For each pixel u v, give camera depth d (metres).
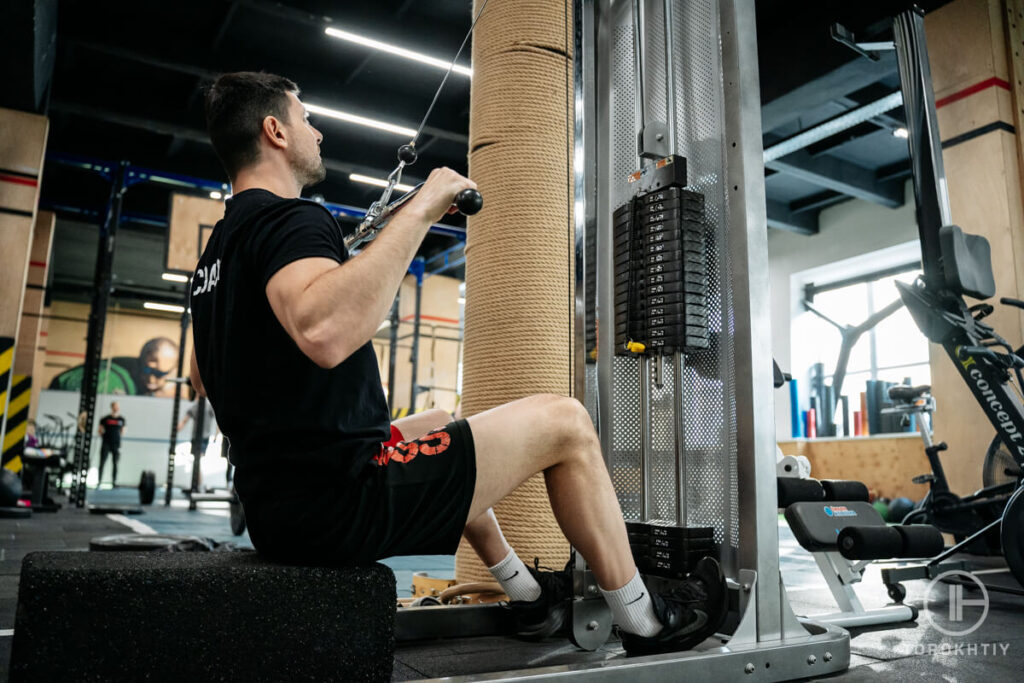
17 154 5.93
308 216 1.04
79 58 7.25
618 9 1.94
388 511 1.04
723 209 1.62
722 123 1.64
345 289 0.94
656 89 1.81
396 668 1.46
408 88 7.59
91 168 8.64
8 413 7.25
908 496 6.68
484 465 1.13
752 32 1.57
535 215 2.38
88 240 12.25
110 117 7.66
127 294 14.60
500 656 1.56
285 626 0.98
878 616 2.03
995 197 4.25
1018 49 4.45
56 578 0.89
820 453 7.61
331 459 1.01
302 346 0.93
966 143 4.43
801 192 9.04
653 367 1.70
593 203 1.81
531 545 2.16
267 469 1.03
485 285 2.39
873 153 7.98
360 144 8.74
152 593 0.92
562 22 2.54
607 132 1.88
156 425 13.43
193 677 0.92
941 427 4.28
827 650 1.42
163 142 8.85
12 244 5.86
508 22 2.50
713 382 1.61
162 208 10.09
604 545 1.25
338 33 6.09
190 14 6.60
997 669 1.50
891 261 8.76
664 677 1.21
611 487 1.27
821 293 9.66
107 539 2.83
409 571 3.36
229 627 0.95
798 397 8.77
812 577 3.36
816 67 5.70
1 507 5.70
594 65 1.89
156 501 9.14
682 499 1.57
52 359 15.43
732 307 1.56
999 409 2.80
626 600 1.27
